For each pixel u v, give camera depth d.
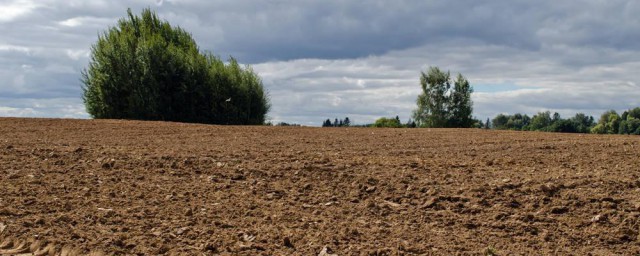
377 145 12.94
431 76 43.88
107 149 10.98
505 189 7.27
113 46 30.94
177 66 31.09
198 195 7.14
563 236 5.66
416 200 6.91
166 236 5.40
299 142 13.51
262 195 7.21
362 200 7.00
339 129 18.47
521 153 11.23
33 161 9.34
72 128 16.88
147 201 6.79
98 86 30.84
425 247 5.25
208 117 32.00
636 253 5.23
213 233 5.57
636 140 13.66
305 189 7.53
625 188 7.19
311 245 5.21
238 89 32.06
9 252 4.99
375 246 5.23
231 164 9.09
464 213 6.43
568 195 6.82
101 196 7.00
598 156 10.45
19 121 18.88
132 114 30.67
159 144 12.66
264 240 5.34
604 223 5.95
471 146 12.70
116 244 5.12
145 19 34.66
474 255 5.05
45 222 5.77
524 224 5.93
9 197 6.78
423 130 18.31
